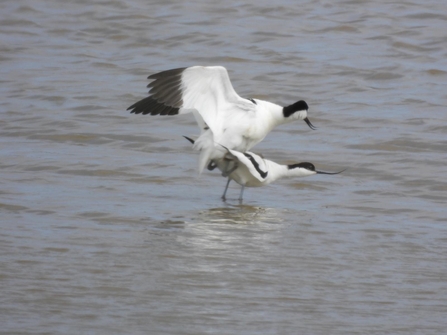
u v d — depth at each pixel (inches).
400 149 654.5
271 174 524.7
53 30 978.1
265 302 354.9
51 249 415.2
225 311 343.9
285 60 878.4
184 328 326.0
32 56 904.3
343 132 696.4
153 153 639.1
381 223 482.6
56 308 341.4
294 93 796.6
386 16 993.5
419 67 863.1
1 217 470.3
